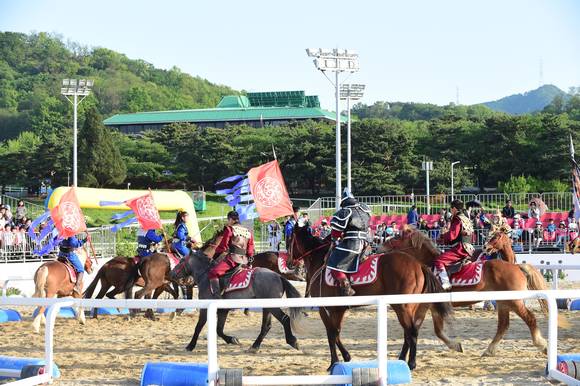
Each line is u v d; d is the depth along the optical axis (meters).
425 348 13.29
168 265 17.97
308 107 106.56
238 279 13.16
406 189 64.44
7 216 30.77
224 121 102.19
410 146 66.75
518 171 65.38
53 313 10.12
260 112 103.06
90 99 163.12
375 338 14.87
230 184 73.31
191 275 13.81
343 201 11.53
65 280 16.39
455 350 12.50
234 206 25.47
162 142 83.75
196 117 103.94
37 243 29.03
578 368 9.69
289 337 12.85
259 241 38.62
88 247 31.83
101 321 18.22
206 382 9.45
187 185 76.25
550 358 9.95
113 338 15.26
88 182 72.56
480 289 11.89
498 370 10.99
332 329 11.48
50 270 16.11
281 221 42.66
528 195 36.25
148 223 18.95
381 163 65.38
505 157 66.19
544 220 32.84
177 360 12.49
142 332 16.22
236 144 75.12
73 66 198.00
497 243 14.90
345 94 42.19
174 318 18.30
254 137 73.75
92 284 18.41
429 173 62.94
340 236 11.35
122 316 19.20
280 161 68.81
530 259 25.09
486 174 68.62
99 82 180.50
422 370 11.06
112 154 73.62
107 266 18.42
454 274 12.10
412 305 10.90
